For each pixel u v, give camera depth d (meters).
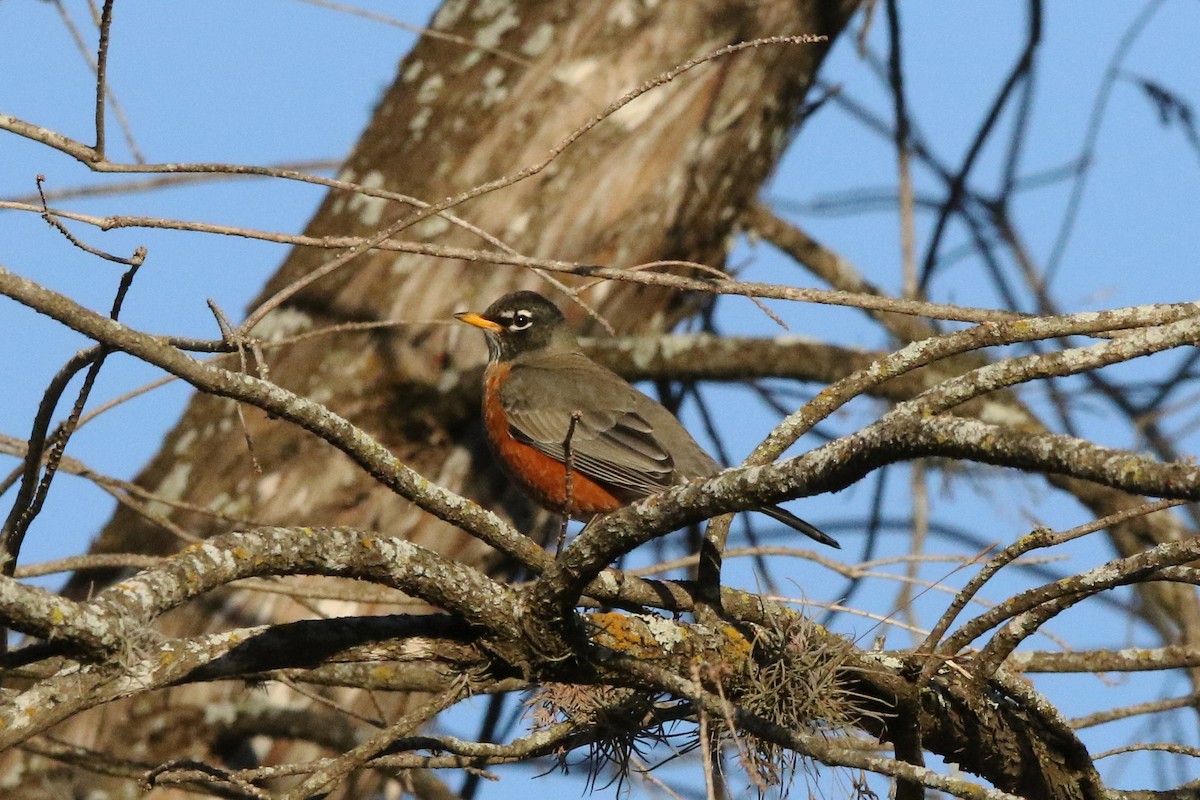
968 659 7.50
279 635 6.86
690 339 12.59
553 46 13.09
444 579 6.77
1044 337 7.37
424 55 13.36
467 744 7.95
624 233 13.09
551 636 6.95
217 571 6.18
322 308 12.55
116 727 11.33
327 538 6.52
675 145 13.16
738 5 13.27
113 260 6.38
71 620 5.64
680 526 6.20
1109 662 8.63
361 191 7.52
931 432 5.20
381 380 12.44
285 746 11.67
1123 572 6.70
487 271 12.80
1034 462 5.01
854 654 7.48
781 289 7.93
